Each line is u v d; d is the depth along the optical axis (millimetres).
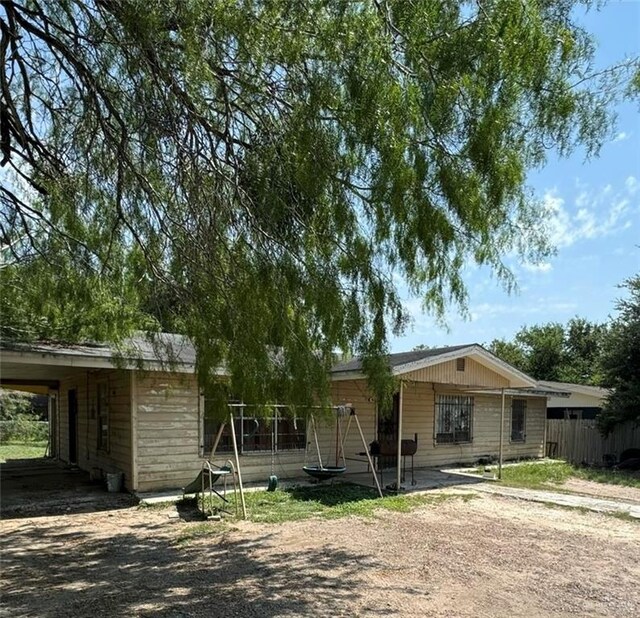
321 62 3334
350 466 12125
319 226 3701
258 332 4035
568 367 32094
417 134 3227
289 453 11141
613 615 4441
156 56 3570
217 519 7680
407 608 4488
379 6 3160
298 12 3264
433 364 11234
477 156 3166
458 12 3121
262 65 3453
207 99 3787
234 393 4293
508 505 9156
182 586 4992
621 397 15547
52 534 6934
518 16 2986
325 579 5203
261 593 4809
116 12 3514
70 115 4969
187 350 8766
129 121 4281
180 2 3297
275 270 3852
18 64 4645
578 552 6309
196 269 4379
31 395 28188
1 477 11492
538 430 16797
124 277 6254
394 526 7461
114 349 7910
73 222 5840
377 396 4188
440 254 3588
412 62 3156
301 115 3441
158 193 4402
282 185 3641
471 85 3080
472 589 4977
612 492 10844
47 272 6949
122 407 9852
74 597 4699
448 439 14156
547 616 4387
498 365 12641
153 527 7297
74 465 13477
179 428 9727
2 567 5574
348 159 3436
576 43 3172
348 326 3822
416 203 3314
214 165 4082
